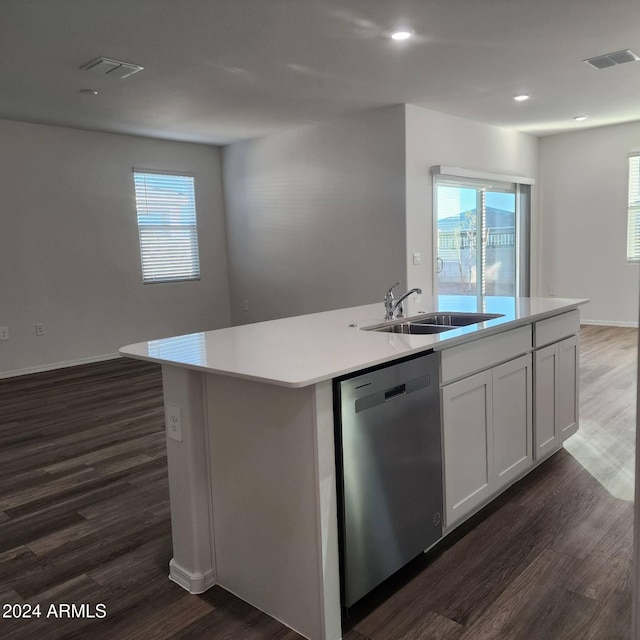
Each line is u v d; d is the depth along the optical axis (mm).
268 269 7094
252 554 1942
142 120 5742
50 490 2994
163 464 3293
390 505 1948
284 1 3104
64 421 4191
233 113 5551
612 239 7320
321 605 1743
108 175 6383
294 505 1778
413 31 3598
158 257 6914
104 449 3580
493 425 2529
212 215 7445
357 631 1800
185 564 2104
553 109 5953
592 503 2604
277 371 1719
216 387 1966
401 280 5680
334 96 5066
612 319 7414
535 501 2646
